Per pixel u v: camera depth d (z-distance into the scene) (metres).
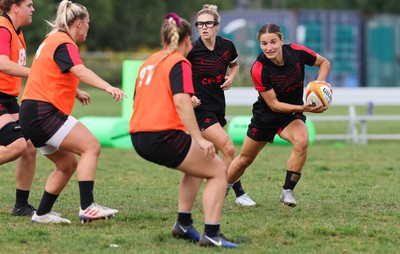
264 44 18.88
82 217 17.06
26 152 18.95
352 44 83.25
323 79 19.80
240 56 85.12
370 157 34.12
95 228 17.31
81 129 17.03
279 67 19.16
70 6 17.39
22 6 18.80
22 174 19.06
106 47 136.12
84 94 18.25
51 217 17.92
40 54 17.08
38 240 16.05
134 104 15.40
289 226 17.69
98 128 37.88
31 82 17.09
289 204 20.08
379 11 143.62
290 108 19.08
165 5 145.50
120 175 27.55
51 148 17.36
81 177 17.00
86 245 15.59
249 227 17.59
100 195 22.62
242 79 83.19
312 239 16.38
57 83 16.84
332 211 19.92
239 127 38.34
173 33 14.90
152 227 17.52
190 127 14.54
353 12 82.88
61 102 16.92
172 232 16.12
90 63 94.94
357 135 42.16
